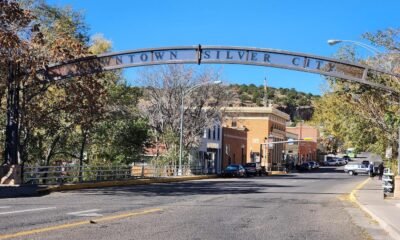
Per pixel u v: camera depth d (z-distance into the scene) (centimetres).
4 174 2586
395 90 2444
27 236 1035
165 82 5116
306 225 1403
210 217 1501
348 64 2450
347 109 3484
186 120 5097
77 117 3159
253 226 1333
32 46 2520
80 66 2677
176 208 1736
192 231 1192
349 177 5869
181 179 4319
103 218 1379
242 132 7994
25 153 3372
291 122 15175
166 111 5103
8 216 1363
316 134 13388
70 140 3931
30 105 2944
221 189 2975
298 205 2034
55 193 2362
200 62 2577
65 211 1528
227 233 1184
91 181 3119
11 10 2270
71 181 3134
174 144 5000
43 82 2698
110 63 2664
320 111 4094
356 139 3753
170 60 2600
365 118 3344
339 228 1366
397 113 2708
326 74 2478
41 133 3716
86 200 1959
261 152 8088
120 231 1151
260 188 3192
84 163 4150
